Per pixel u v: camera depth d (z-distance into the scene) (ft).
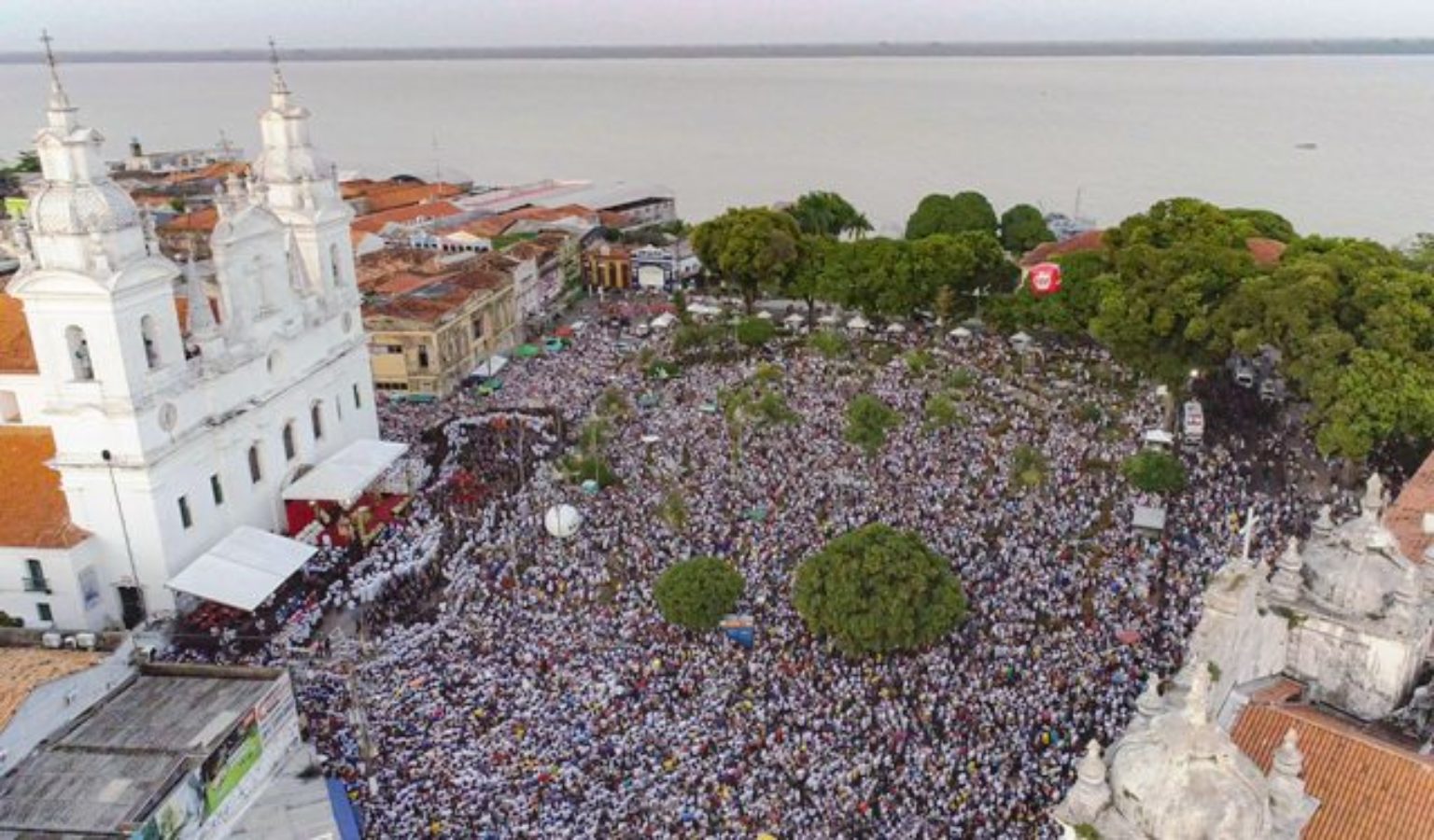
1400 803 86.53
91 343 166.71
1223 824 75.00
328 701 151.43
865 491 211.61
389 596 180.04
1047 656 153.58
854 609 152.56
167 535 176.24
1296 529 192.03
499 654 160.25
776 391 272.31
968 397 274.36
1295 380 244.22
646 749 137.39
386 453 223.30
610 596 176.86
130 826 113.60
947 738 137.49
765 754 135.44
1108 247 298.56
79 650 143.95
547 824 123.95
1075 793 81.30
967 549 186.70
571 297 407.85
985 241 335.67
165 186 480.23
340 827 124.77
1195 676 82.64
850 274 334.24
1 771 123.13
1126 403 271.90
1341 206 600.39
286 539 190.49
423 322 286.87
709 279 426.10
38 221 162.71
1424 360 211.82
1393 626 107.86
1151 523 193.26
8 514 174.40
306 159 221.05
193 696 137.90
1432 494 145.79
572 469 224.53
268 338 203.21
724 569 164.55
